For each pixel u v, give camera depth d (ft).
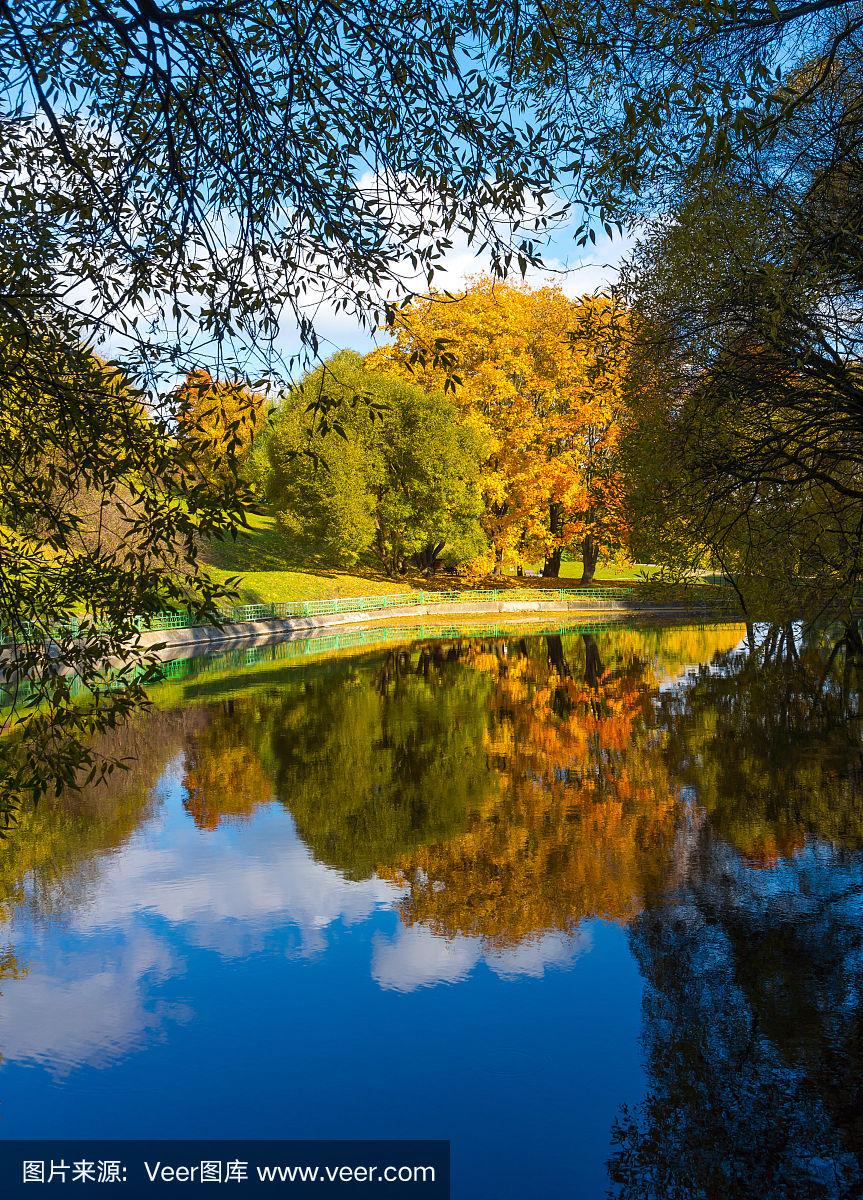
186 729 76.84
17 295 17.42
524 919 36.83
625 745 67.05
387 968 32.89
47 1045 28.14
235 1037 28.53
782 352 33.12
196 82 17.84
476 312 190.49
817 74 31.42
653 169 23.36
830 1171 21.70
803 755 60.29
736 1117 24.08
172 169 17.62
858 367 35.73
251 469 197.16
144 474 19.29
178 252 18.92
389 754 67.10
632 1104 24.59
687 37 23.08
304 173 18.67
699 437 40.88
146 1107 25.12
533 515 201.05
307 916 37.78
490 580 223.30
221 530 19.17
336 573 203.21
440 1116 24.47
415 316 180.14
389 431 186.80
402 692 96.27
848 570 49.93
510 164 19.16
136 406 18.92
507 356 191.21
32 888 41.47
